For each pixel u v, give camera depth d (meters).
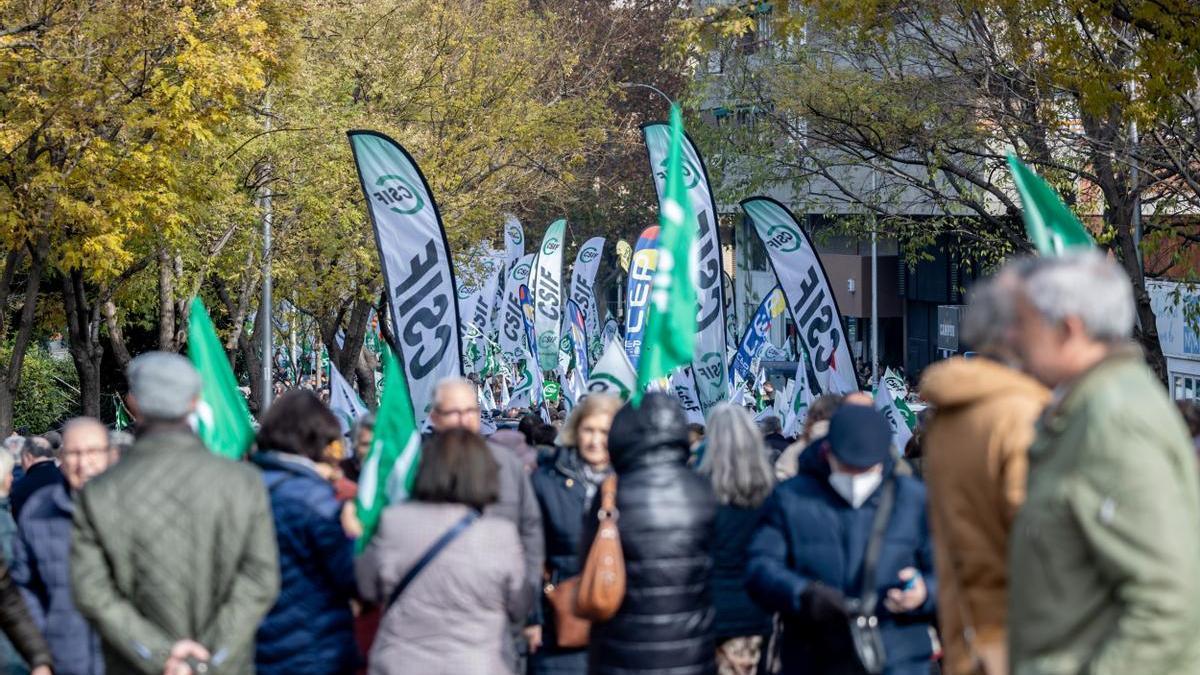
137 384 9.81
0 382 36.31
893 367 100.94
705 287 32.53
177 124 31.97
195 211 39.69
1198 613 6.00
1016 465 7.95
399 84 55.53
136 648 9.41
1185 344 54.06
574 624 11.90
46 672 10.59
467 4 58.53
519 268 60.81
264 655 10.73
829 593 9.87
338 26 54.12
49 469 15.52
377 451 11.05
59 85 31.02
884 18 31.08
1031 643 6.54
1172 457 6.18
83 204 31.86
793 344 86.88
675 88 88.50
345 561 10.73
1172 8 25.33
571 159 63.28
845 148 44.25
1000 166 41.34
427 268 27.91
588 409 13.02
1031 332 6.59
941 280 93.62
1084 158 39.06
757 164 46.12
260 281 51.88
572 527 12.98
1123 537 6.07
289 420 11.12
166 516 9.55
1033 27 31.47
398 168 27.78
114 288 46.81
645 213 93.06
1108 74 27.08
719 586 11.63
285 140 45.97
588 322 61.81
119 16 30.86
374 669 10.09
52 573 12.17
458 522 10.05
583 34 81.69
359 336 65.38
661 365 10.87
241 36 32.62
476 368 74.00
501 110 58.19
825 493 10.34
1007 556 8.04
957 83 40.72
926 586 10.01
